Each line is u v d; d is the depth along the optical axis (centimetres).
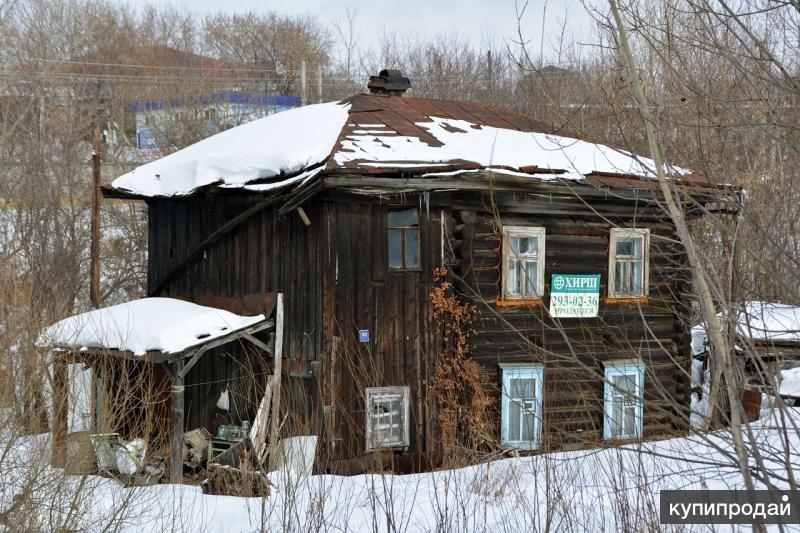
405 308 1238
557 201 1308
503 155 1277
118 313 1274
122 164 2950
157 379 1298
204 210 1404
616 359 1349
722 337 360
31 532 782
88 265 2577
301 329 1222
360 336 1204
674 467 865
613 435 658
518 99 1795
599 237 1359
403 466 1210
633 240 1385
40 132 2773
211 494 1008
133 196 1464
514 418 1271
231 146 1409
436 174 1166
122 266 2672
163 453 1208
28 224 2420
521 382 1274
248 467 1012
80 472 946
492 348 1278
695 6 457
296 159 1209
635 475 662
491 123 1475
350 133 1282
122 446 1070
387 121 1373
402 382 1227
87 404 1148
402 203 1232
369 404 1199
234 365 1315
